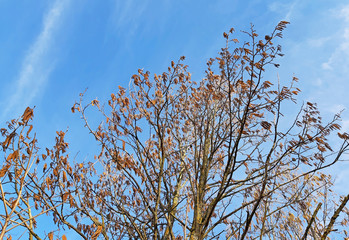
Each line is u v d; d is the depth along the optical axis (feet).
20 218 15.76
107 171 22.33
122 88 22.38
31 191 16.90
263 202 20.51
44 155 18.01
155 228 18.76
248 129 20.56
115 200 20.99
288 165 21.09
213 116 22.00
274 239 20.65
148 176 20.17
